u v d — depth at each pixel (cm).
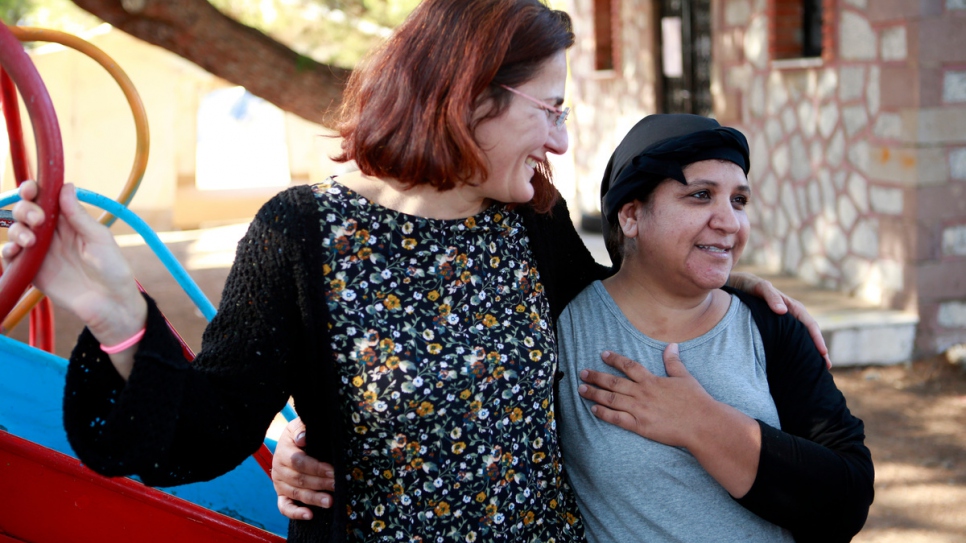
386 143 133
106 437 115
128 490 158
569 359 172
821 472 154
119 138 1164
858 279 565
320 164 1275
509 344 144
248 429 131
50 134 111
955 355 512
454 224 143
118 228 1108
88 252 114
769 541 163
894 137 520
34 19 1301
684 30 753
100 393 119
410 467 139
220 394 128
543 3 140
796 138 617
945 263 516
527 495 148
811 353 169
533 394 147
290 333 134
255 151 1284
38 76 110
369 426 137
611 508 165
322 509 144
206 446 126
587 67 908
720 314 170
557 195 155
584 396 167
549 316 154
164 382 117
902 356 519
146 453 115
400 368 135
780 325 169
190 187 1204
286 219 134
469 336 141
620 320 172
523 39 134
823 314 531
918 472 401
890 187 528
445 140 131
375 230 138
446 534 141
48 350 258
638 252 170
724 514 161
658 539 162
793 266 633
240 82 484
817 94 588
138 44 1151
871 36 532
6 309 113
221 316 133
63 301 114
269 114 1285
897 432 441
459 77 130
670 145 161
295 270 133
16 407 191
